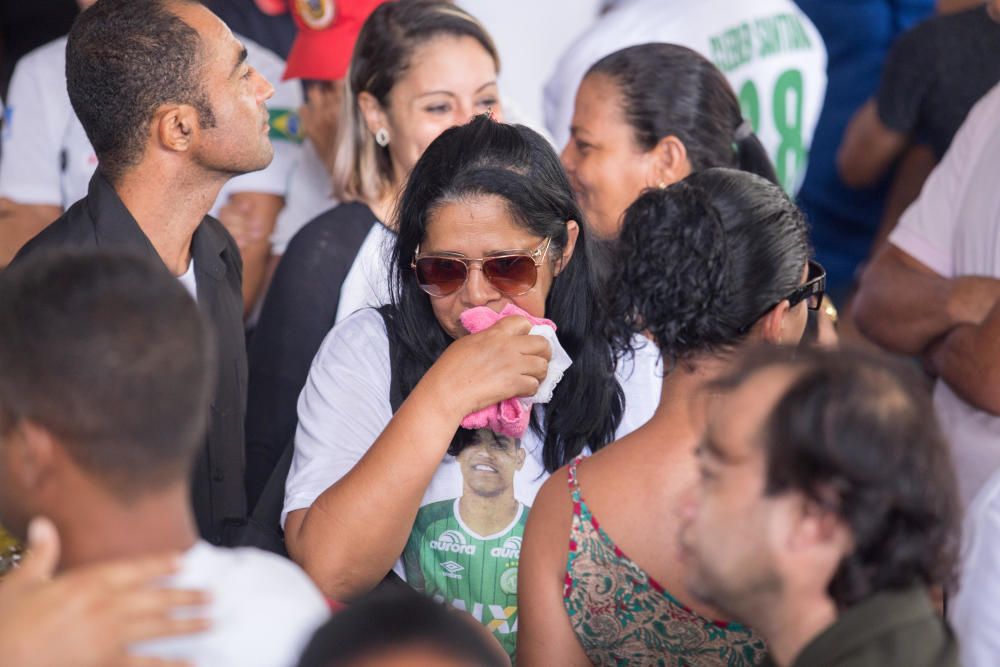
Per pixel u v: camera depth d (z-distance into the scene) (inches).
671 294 154.0
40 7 405.7
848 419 114.0
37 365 117.0
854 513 113.6
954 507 119.0
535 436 187.8
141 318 120.2
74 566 122.5
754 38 323.9
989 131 255.3
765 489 117.1
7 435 121.3
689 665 156.3
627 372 197.2
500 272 180.5
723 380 127.1
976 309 246.4
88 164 300.0
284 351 248.5
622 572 154.2
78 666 107.1
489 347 173.3
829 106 391.9
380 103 263.9
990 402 232.5
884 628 115.3
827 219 390.3
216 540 218.5
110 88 201.5
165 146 205.8
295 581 132.4
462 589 185.0
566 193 185.2
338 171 266.1
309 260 251.3
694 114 247.3
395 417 173.3
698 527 123.4
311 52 294.4
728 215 155.7
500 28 373.7
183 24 203.5
